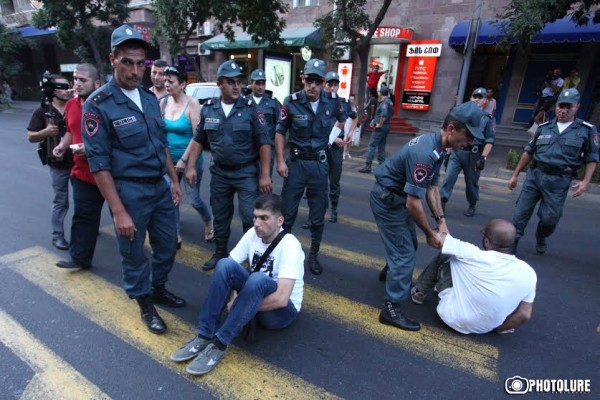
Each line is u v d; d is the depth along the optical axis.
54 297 2.98
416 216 2.46
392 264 2.70
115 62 2.24
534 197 4.00
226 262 2.33
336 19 9.43
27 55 25.59
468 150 4.98
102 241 4.04
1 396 2.04
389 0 9.00
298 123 3.29
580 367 2.40
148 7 17.41
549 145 3.81
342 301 3.08
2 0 24.45
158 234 2.69
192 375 2.22
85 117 2.19
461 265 2.62
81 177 3.15
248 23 11.04
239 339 2.56
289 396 2.10
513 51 11.93
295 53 15.38
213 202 3.37
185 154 3.57
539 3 5.67
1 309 2.81
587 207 5.91
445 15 12.41
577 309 3.07
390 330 2.71
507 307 2.52
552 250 4.26
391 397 2.12
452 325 2.68
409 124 13.31
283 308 2.53
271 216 2.43
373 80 12.71
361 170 7.95
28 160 7.86
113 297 3.00
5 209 4.93
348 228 4.76
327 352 2.46
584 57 10.95
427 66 12.95
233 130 3.06
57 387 2.11
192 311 2.88
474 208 5.43
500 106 12.45
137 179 2.40
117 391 2.09
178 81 3.71
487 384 2.23
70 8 14.53
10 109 20.17
